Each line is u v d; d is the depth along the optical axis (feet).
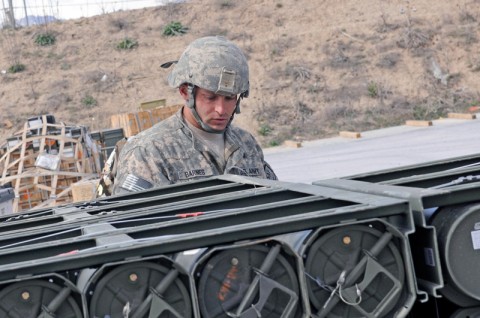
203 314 6.20
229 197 9.09
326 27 131.54
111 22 144.36
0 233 9.21
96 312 6.01
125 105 124.57
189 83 13.37
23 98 127.54
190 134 13.78
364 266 6.40
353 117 108.47
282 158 84.38
